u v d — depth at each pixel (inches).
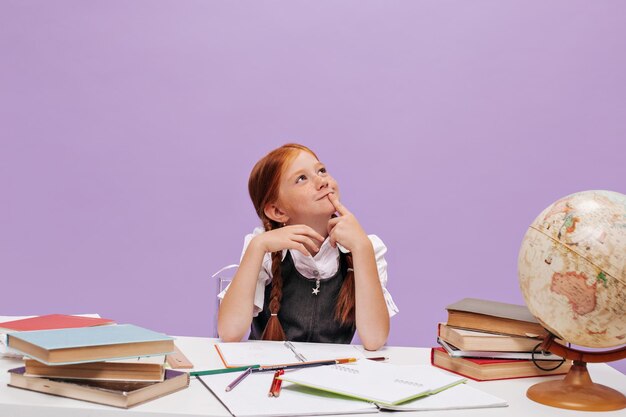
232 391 36.3
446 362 45.0
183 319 88.9
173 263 89.2
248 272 54.5
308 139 88.0
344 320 61.1
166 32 89.7
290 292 61.7
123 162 89.9
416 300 85.0
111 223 89.9
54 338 35.7
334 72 87.7
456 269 84.6
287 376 37.5
